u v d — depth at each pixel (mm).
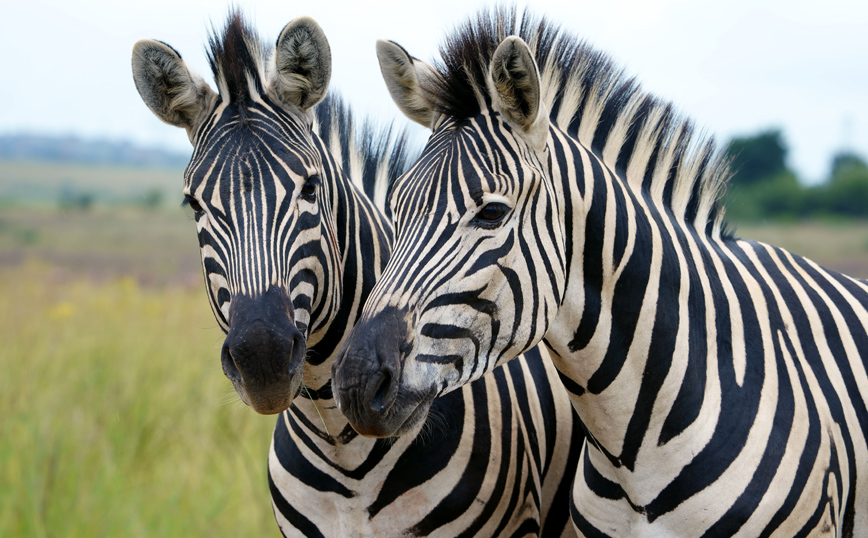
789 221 59469
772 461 4359
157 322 14242
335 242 4914
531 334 4094
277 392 4199
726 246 5184
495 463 5199
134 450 9578
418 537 5145
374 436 3871
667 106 5000
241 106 4676
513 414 5363
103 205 77125
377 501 5129
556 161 4273
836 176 68750
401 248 3988
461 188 3914
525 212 4016
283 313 4230
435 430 5055
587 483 4895
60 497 8344
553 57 4633
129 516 8266
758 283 4926
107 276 26562
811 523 4426
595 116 4719
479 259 3910
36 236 46125
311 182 4602
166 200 81625
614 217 4410
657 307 4461
